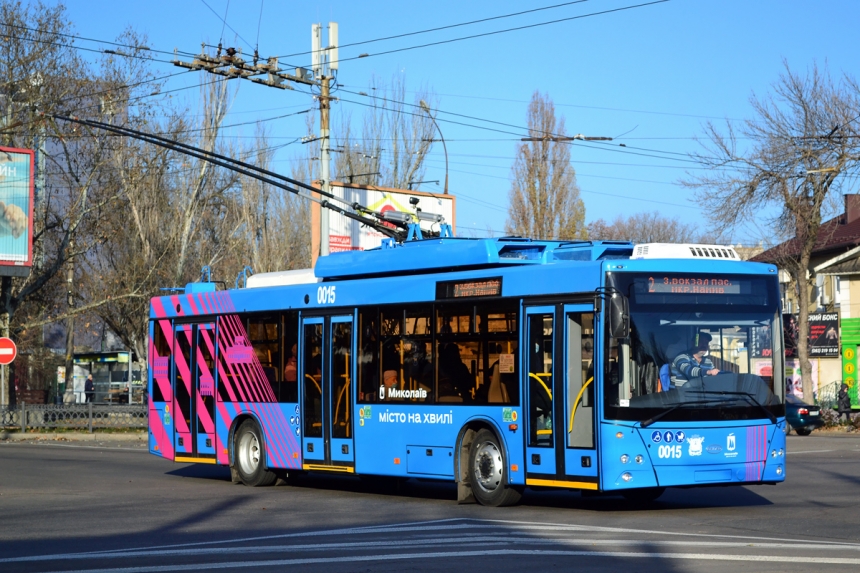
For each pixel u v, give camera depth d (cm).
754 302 1323
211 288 1992
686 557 924
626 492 1435
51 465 2227
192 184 4431
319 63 2989
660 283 1280
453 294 1463
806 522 1204
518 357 1360
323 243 3177
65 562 944
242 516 1328
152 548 1035
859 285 4775
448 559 936
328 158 3044
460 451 1437
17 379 5578
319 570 882
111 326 4597
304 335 1703
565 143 5319
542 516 1286
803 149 3881
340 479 1953
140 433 3359
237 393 1831
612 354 1250
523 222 5312
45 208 4034
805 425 3572
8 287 3697
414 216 2122
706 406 1273
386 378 1550
